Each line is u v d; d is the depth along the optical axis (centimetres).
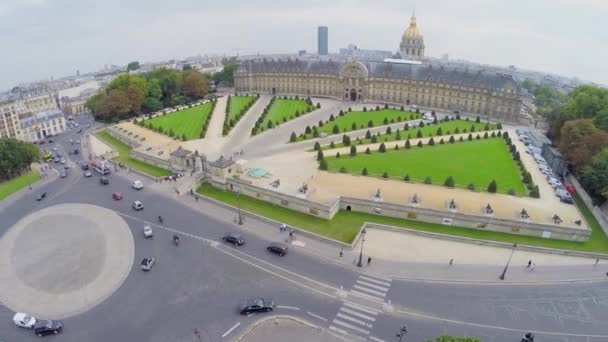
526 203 11169
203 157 13088
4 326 7006
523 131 19750
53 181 13350
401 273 8400
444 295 7775
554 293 7950
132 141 16975
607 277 8488
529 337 6656
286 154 15162
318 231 9925
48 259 8900
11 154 13650
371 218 10694
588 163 12862
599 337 6888
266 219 10419
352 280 8144
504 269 8631
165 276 8231
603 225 10612
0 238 9788
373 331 6844
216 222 10400
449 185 12169
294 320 7062
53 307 7438
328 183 12169
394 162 14350
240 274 8294
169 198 11800
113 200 11681
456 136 18238
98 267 8588
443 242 9669
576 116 16675
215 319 7069
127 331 6825
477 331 6912
